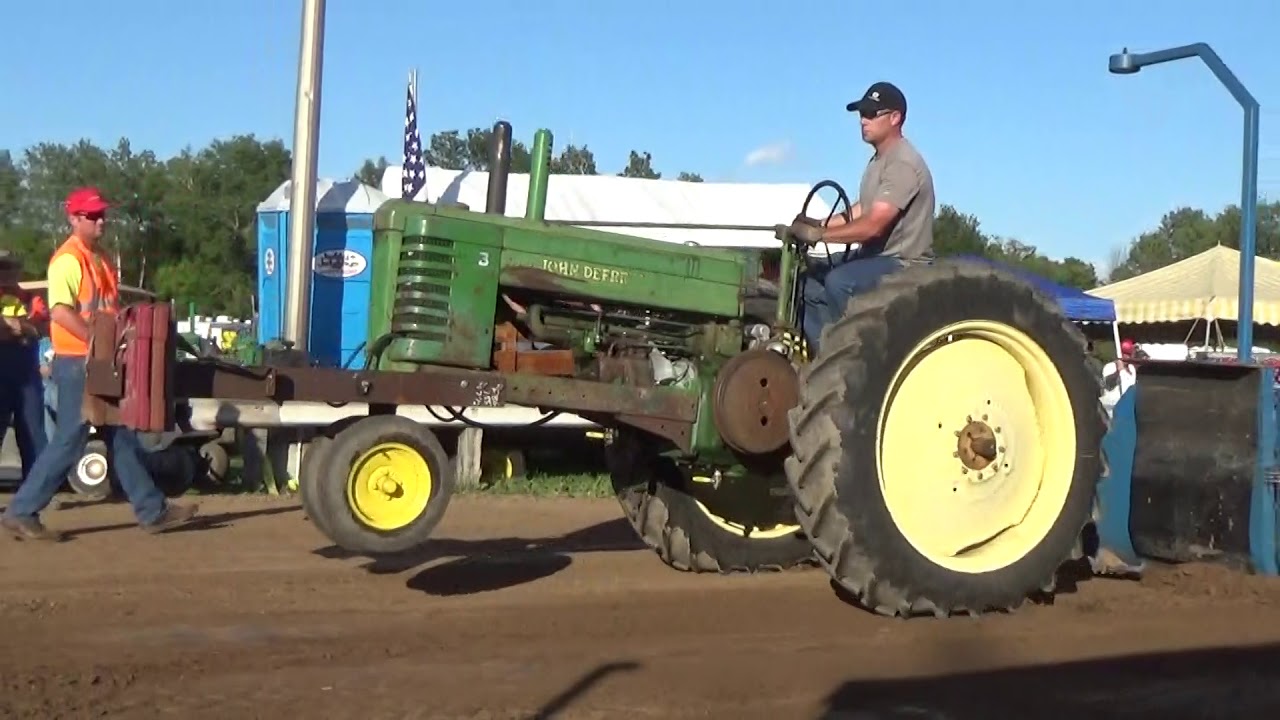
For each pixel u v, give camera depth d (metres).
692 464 6.01
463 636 5.14
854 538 5.18
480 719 4.07
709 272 5.87
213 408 10.14
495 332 5.51
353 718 4.07
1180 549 6.37
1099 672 4.73
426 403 5.23
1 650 4.86
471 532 8.38
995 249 52.59
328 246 12.47
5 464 10.35
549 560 6.93
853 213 6.35
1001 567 5.56
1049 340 5.70
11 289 8.60
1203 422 6.33
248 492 10.48
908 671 4.72
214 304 53.38
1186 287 21.38
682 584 6.26
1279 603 5.79
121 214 54.66
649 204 15.70
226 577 6.34
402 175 13.43
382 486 4.97
